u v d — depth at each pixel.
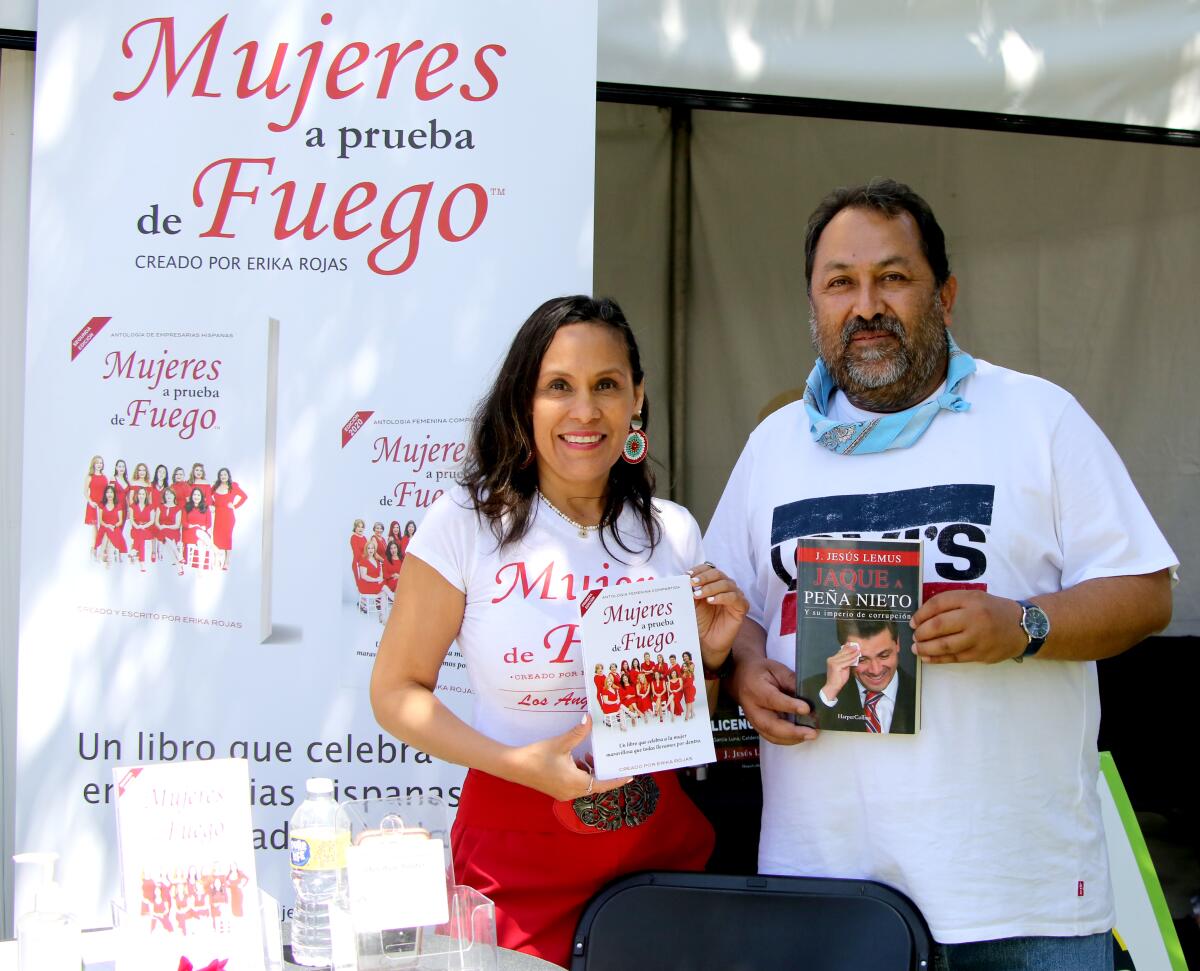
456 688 2.86
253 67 2.83
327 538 2.85
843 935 2.04
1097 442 2.17
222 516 2.84
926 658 2.03
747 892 2.08
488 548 2.07
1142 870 2.90
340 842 1.74
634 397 2.13
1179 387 4.15
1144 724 3.97
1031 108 3.17
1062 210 4.18
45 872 1.59
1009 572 2.14
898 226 2.19
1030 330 4.20
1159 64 3.21
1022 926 2.06
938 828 2.07
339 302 2.85
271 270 2.84
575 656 2.03
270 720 2.84
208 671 2.84
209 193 2.83
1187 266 4.13
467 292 2.86
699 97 3.05
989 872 2.06
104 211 2.83
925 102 3.12
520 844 2.10
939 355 2.22
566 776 1.90
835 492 2.23
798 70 3.07
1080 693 2.17
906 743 2.11
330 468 2.85
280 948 1.64
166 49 2.82
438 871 1.62
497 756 1.94
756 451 2.42
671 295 4.39
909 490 2.18
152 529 2.84
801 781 2.20
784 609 2.28
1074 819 2.13
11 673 2.99
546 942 2.08
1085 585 2.09
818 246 2.27
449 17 2.84
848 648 2.09
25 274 2.97
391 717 2.04
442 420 2.86
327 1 2.84
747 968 2.05
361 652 2.85
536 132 2.86
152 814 1.58
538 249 2.86
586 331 2.01
